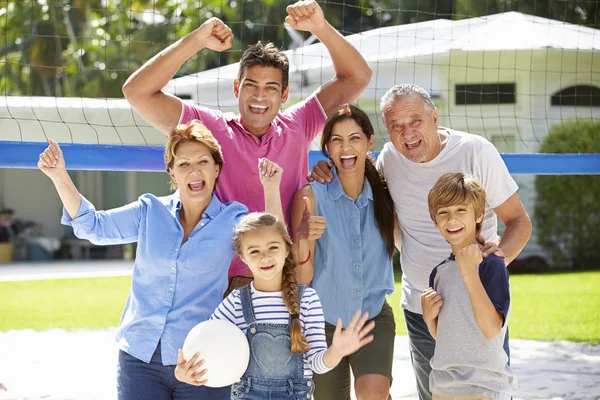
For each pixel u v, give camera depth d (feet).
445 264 15.06
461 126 57.57
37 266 68.23
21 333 36.45
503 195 17.04
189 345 13.70
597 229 63.67
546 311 42.27
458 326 14.49
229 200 17.35
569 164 24.16
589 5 67.82
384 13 86.74
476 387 14.23
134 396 14.62
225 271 15.20
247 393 13.94
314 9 18.17
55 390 26.32
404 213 17.37
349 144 16.55
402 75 54.70
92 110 41.06
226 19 88.38
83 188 88.12
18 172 88.63
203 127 15.40
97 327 38.09
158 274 14.89
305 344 13.89
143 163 20.88
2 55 91.66
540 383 27.30
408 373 28.71
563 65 57.36
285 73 17.44
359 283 16.79
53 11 91.76
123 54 91.81
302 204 16.97
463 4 82.69
